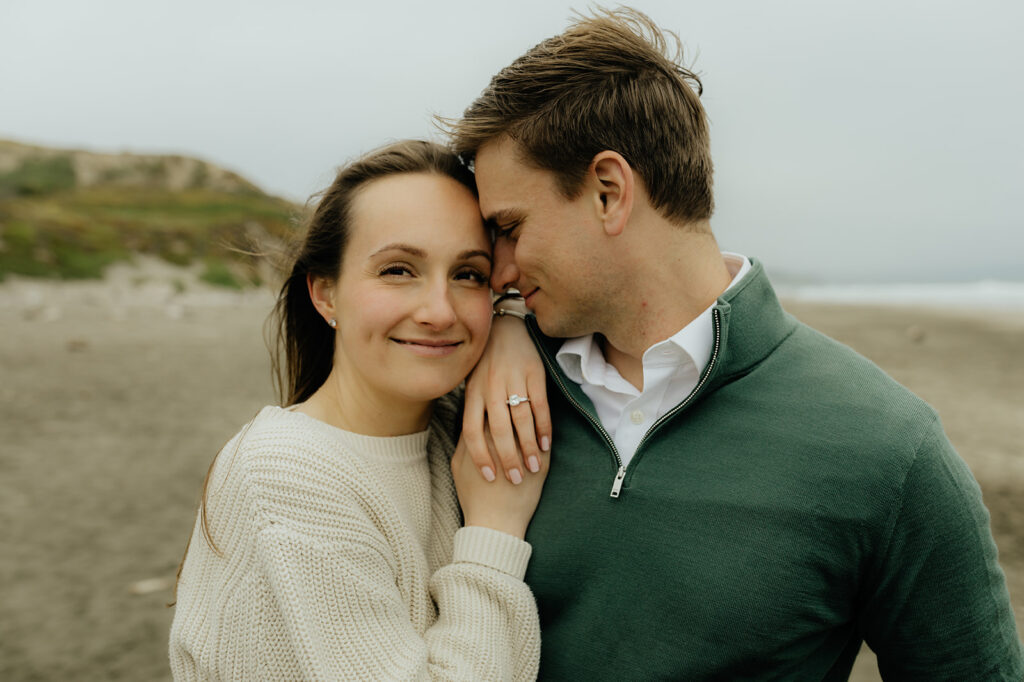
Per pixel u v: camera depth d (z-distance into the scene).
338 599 1.30
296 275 1.79
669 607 1.41
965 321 19.98
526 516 1.57
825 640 1.47
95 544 4.79
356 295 1.51
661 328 1.57
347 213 1.54
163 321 19.02
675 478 1.44
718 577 1.38
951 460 1.39
